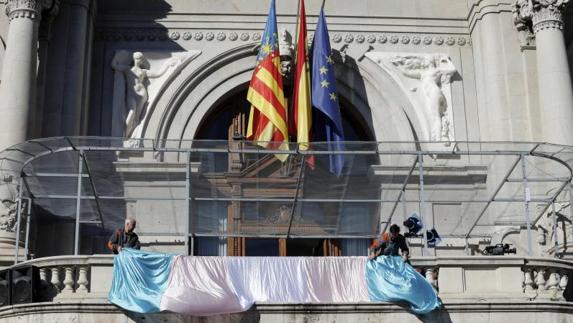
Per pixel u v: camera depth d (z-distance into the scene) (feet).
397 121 136.77
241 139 123.54
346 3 141.69
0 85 125.39
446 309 97.91
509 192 127.34
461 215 130.82
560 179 116.06
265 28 134.21
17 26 124.06
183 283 97.14
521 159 115.75
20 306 96.78
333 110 130.93
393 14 141.69
